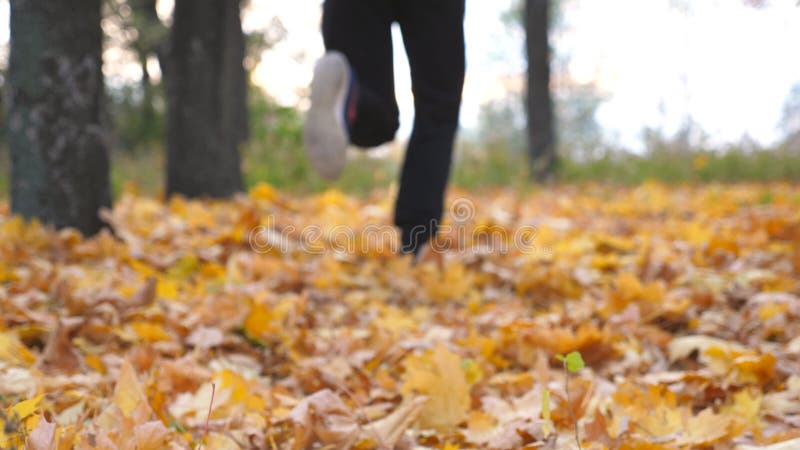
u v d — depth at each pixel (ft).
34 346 7.89
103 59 14.12
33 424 4.76
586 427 5.32
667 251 13.71
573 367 4.81
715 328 8.90
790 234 15.30
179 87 23.43
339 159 9.78
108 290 8.72
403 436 5.71
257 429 5.51
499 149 42.73
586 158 44.19
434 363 6.53
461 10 10.37
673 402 5.99
